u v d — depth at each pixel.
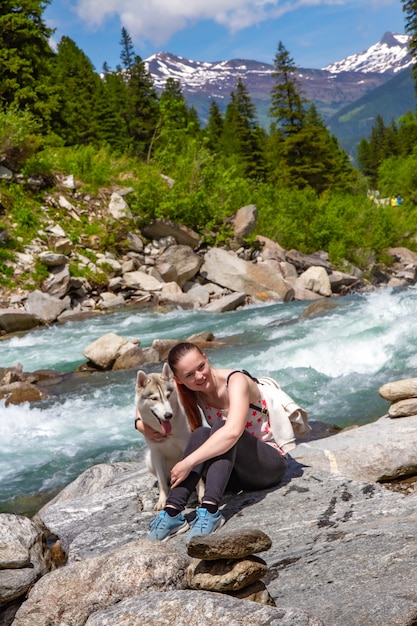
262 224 26.27
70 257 20.27
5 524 4.24
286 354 10.28
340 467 5.07
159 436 4.16
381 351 9.73
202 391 4.08
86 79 60.84
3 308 17.38
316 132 59.00
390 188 53.03
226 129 72.00
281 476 4.32
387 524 3.49
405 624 2.49
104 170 24.61
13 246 19.69
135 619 2.59
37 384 10.88
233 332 13.88
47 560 4.28
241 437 4.02
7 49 33.34
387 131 116.94
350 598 2.76
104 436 7.99
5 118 22.67
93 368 11.75
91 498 4.77
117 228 21.75
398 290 14.93
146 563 3.10
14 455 7.55
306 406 8.15
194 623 2.50
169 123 30.23
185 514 4.04
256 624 2.43
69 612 2.98
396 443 5.14
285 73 60.50
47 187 22.52
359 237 26.92
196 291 19.80
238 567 2.85
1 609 3.79
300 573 3.14
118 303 18.92
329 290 21.70
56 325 16.86
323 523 3.68
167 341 12.49
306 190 34.00
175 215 22.69
